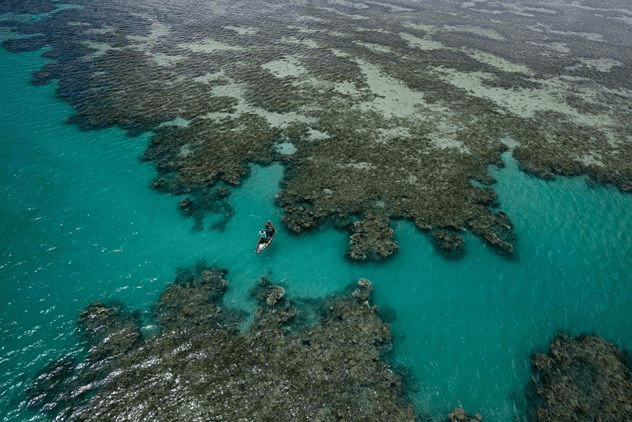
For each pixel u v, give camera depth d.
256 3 92.31
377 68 60.06
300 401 21.27
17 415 19.98
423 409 21.66
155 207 33.50
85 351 22.89
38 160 37.59
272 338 24.25
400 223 33.03
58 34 65.38
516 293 28.56
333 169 38.19
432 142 42.78
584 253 31.83
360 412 21.09
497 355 24.66
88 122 43.31
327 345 24.12
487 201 35.69
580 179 39.38
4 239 29.39
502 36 80.00
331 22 82.25
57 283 26.70
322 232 31.97
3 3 77.19
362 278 28.61
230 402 20.95
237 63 58.72
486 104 51.38
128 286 26.94
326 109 47.78
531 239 32.66
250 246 30.59
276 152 40.22
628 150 44.06
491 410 21.86
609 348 25.33
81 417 20.00
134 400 20.80
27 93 47.78
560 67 65.44
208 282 27.55
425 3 103.56
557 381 23.33
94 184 35.41
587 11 106.00
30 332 23.66
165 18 76.88
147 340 23.66
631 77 63.22
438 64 63.06
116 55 59.03
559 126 47.53
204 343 23.70
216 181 36.44
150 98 48.16
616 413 21.86
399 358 23.95
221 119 44.81
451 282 28.97
